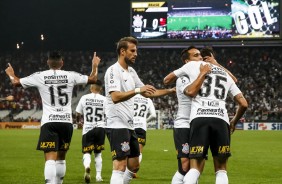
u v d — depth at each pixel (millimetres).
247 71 129875
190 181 16141
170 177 29547
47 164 19016
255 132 93062
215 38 116688
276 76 127500
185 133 19266
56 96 19516
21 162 38219
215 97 16656
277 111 110500
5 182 26859
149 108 30484
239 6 115000
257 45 116375
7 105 121938
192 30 117625
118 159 17594
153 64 135500
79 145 58000
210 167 34656
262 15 114375
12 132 90750
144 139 30406
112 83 17375
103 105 27641
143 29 119812
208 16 116875
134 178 28984
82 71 136625
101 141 27734
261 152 49125
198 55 18453
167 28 118625
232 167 35562
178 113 19625
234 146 57312
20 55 143250
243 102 16891
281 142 64312
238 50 135625
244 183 27016
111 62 139750
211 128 16422
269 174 31328
